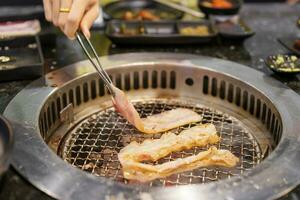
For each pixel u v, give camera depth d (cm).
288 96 63
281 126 58
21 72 67
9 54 73
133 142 59
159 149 57
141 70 72
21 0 98
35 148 52
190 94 73
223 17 88
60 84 66
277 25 90
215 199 45
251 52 78
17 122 57
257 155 59
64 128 65
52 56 76
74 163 58
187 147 59
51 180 47
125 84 73
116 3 95
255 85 66
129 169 54
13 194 46
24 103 61
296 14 96
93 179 47
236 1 92
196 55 76
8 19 84
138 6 96
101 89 71
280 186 47
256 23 91
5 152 43
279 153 52
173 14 93
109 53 77
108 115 68
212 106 71
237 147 61
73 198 45
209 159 56
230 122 67
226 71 70
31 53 74
